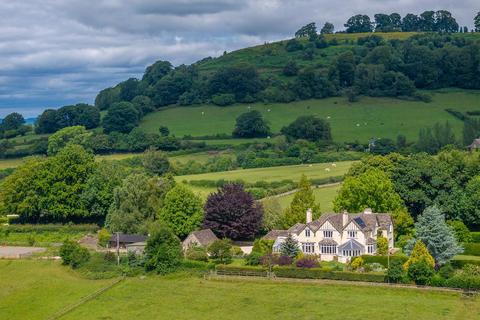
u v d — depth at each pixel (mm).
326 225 165250
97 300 143500
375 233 165750
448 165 195875
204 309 135625
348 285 142250
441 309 127062
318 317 127438
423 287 137500
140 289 148625
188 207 188750
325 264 157750
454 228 166750
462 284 135125
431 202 183125
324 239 165000
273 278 149125
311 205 185250
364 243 160750
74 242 172875
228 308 135250
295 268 149000
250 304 136500
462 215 180250
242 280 149875
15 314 139000
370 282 142125
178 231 187000
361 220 165250
